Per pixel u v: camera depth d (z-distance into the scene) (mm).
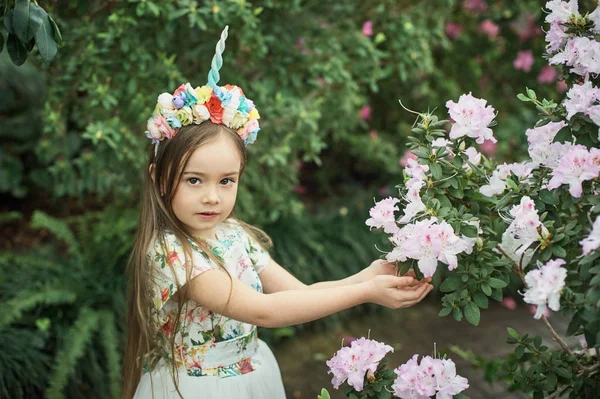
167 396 1627
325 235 3770
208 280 1542
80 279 3062
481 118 1501
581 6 2453
